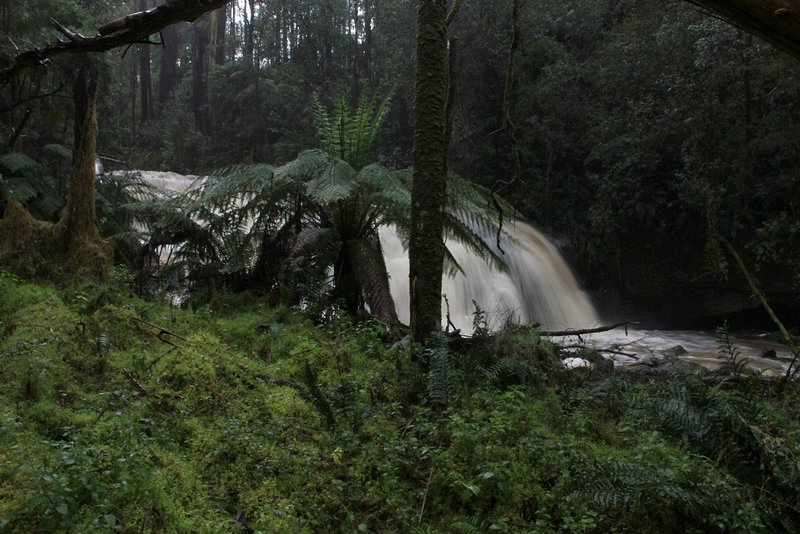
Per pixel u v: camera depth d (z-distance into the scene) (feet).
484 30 56.65
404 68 65.36
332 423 13.43
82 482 8.84
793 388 20.44
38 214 26.55
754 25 5.15
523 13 56.29
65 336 14.52
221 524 9.68
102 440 10.88
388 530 10.93
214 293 21.43
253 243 23.50
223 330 18.07
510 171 59.21
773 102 45.98
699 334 46.75
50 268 18.43
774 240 44.47
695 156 45.80
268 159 86.53
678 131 47.19
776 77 42.57
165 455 11.04
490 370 17.29
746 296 48.39
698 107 44.98
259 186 22.49
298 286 20.52
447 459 12.53
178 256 24.07
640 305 52.31
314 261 21.75
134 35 9.76
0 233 18.90
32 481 8.93
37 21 33.86
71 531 8.43
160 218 24.06
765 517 11.30
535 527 11.29
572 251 54.03
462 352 19.39
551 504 11.95
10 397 11.64
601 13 60.03
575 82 54.95
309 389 13.56
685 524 11.50
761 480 11.96
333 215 22.67
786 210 47.55
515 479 12.46
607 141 53.11
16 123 32.78
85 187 19.25
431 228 16.33
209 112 98.94
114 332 15.61
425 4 15.98
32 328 14.51
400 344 17.11
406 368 16.65
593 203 54.49
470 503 11.91
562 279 49.88
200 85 103.60
